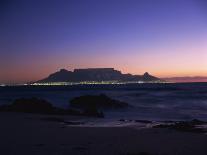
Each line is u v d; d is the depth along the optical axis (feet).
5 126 62.18
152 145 41.04
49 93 299.99
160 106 140.15
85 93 284.20
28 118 80.07
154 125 66.64
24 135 50.06
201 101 167.73
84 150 37.45
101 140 45.32
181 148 38.83
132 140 45.16
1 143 42.50
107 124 69.46
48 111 100.17
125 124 69.56
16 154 35.24
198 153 35.78
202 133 52.75
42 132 53.62
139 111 118.52
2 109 105.50
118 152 36.37
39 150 37.40
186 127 58.75
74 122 72.79
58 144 41.70
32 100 110.83
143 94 247.91
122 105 138.62
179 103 155.74
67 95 251.60
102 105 139.95
